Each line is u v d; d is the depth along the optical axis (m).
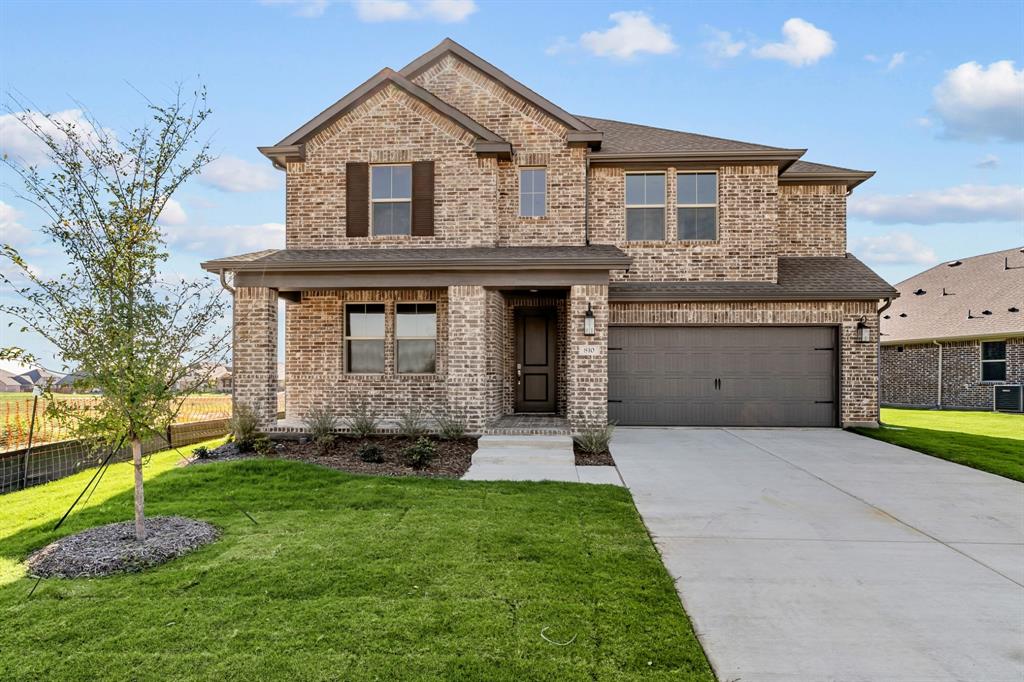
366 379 13.04
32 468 9.05
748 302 13.28
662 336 13.59
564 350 13.81
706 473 8.80
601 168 13.97
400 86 12.96
